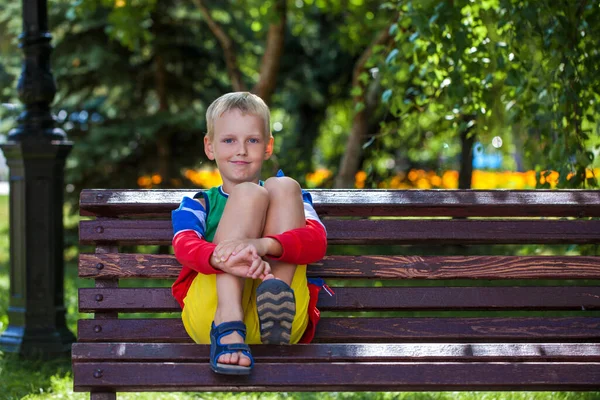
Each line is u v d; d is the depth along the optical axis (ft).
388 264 9.96
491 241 10.23
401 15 16.24
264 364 8.62
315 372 8.65
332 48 43.86
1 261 35.94
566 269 10.03
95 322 9.52
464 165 33.40
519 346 9.16
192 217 9.14
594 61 15.08
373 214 10.35
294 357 8.72
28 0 16.88
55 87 17.08
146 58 36.58
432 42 15.20
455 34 15.05
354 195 9.97
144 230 9.84
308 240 8.68
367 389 8.91
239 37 37.45
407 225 10.03
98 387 8.66
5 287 26.68
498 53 15.17
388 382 8.70
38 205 16.62
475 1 15.70
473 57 15.69
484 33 16.44
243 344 8.30
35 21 16.84
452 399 13.12
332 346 8.88
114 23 31.27
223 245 8.39
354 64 44.52
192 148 37.37
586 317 10.02
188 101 38.09
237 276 8.60
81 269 9.64
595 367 8.95
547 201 10.01
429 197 9.98
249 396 13.38
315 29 43.62
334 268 9.88
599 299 10.01
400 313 21.71
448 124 17.35
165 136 35.99
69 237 36.70
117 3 30.66
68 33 35.04
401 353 8.91
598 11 15.05
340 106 47.75
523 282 26.05
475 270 9.98
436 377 8.77
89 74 36.01
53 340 16.40
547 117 14.87
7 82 37.68
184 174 37.55
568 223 10.14
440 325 9.88
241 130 9.43
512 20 14.46
